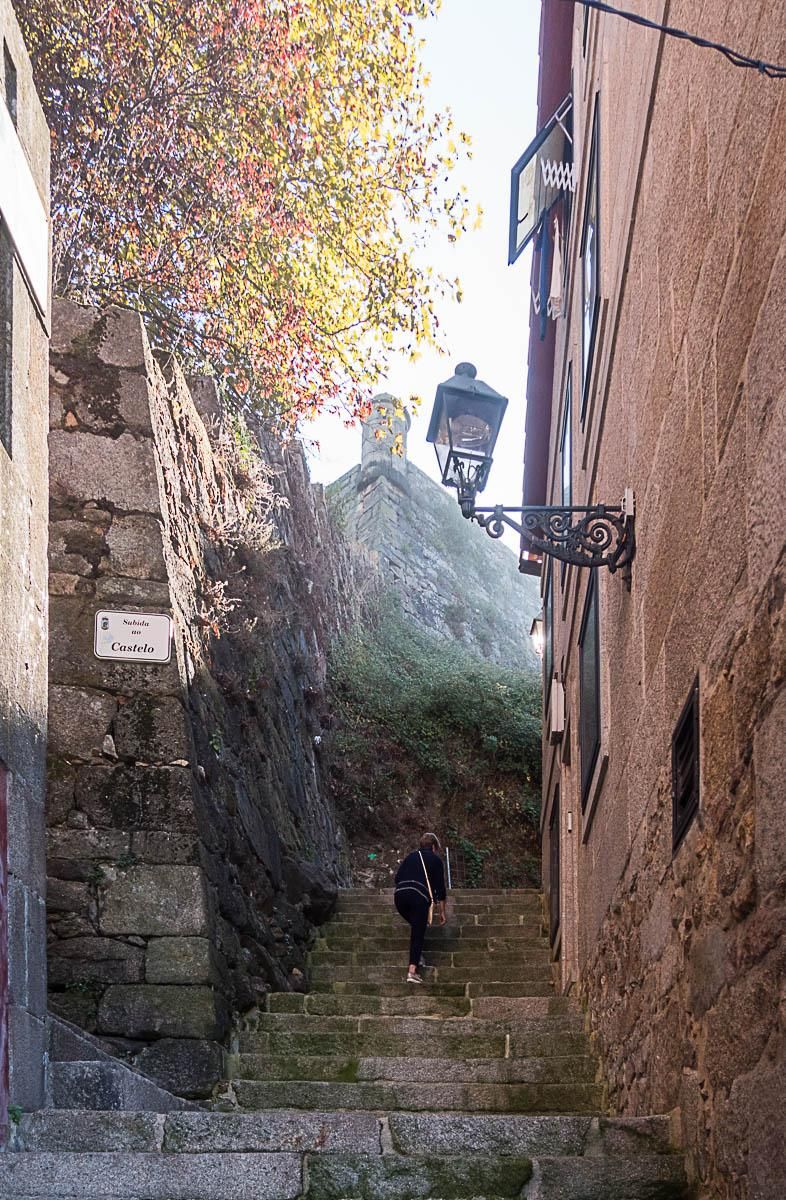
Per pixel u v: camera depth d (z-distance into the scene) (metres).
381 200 9.97
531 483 13.86
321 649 16.31
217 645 8.41
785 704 2.52
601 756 5.98
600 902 6.42
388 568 23.59
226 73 9.44
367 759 17.36
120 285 9.29
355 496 26.08
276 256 9.92
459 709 18.86
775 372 2.62
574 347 8.48
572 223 8.73
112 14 8.84
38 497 4.31
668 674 4.10
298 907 9.94
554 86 9.73
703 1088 3.41
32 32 8.57
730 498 3.10
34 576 4.21
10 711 3.77
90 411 7.25
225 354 10.07
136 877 6.54
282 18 9.30
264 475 10.72
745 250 2.95
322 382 10.22
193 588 7.93
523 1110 5.80
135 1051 6.20
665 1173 3.66
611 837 5.89
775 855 2.58
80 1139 3.87
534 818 18.31
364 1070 6.45
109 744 6.75
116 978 6.35
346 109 9.71
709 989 3.32
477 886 17.33
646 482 4.71
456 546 27.83
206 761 7.35
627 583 5.18
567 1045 6.84
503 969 9.45
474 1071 6.40
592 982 6.86
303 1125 4.00
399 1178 3.69
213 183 9.55
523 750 18.77
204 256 9.59
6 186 3.95
